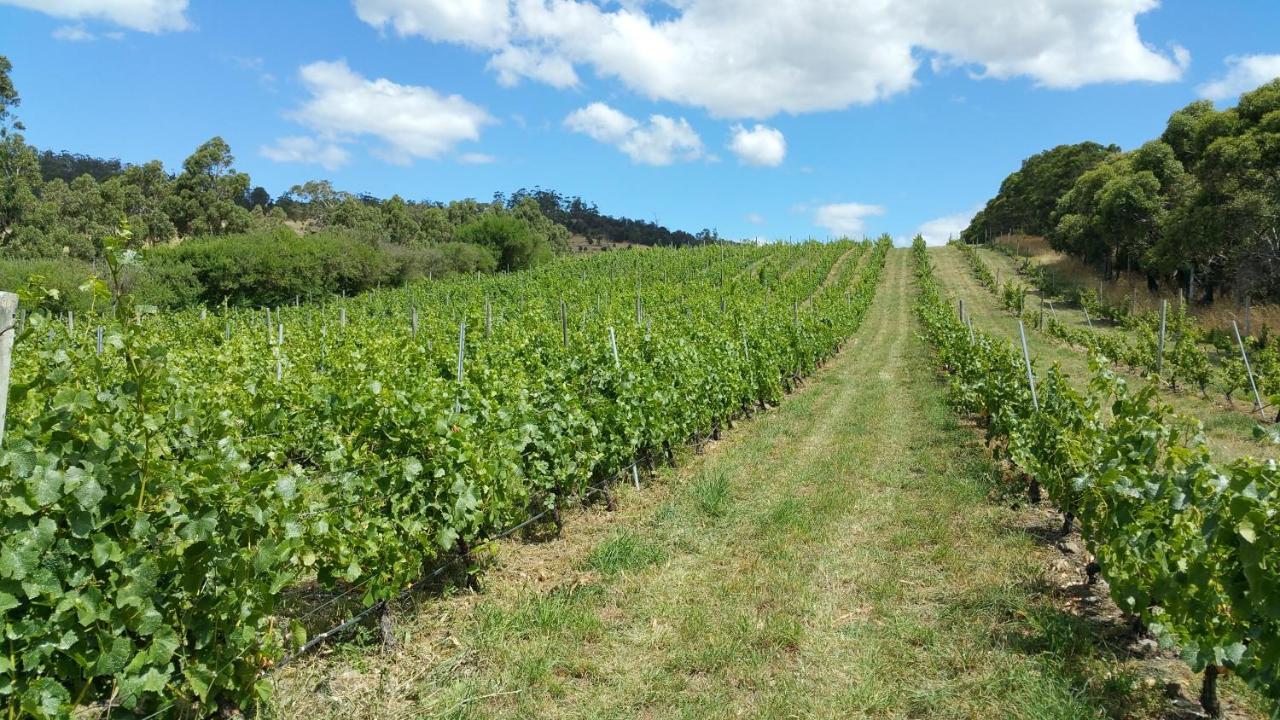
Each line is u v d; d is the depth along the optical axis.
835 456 8.46
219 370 9.06
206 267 34.38
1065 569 5.14
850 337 24.36
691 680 3.78
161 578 2.88
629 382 7.42
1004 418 7.87
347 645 4.01
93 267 28.03
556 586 4.90
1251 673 3.01
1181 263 24.62
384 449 4.47
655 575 5.07
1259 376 12.70
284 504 3.26
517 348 9.88
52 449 2.50
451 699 3.56
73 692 2.77
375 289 39.53
